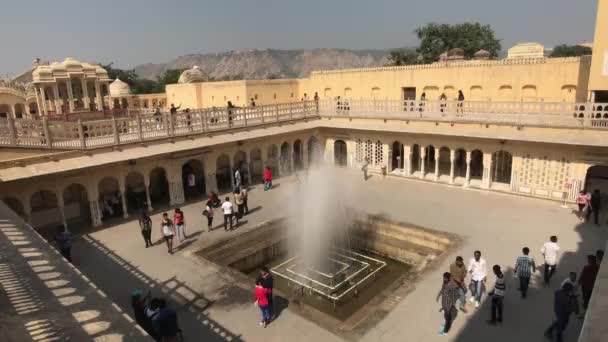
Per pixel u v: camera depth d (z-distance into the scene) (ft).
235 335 28.94
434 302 32.12
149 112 83.41
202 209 56.13
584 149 51.08
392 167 74.38
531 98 64.44
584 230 44.83
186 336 28.89
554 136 51.96
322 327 29.60
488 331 28.32
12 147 50.78
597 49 49.73
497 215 50.49
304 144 76.84
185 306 32.73
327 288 41.45
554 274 35.70
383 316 30.48
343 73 87.81
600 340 8.09
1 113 107.34
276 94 92.43
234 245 46.01
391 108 69.21
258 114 67.97
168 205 58.08
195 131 58.23
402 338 27.91
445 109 62.90
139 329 19.19
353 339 27.96
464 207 54.03
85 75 88.58
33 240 29.55
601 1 48.80
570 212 50.57
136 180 61.16
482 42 173.99
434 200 57.52
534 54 80.94
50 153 46.09
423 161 67.72
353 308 37.93
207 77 111.34
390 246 48.78
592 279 28.17
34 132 49.06
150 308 26.66
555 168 54.19
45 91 84.48
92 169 48.70
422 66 75.46
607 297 10.27
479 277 30.71
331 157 79.82
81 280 23.80
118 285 36.06
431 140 65.67
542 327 28.60
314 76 93.56
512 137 55.01
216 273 38.04
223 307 32.50
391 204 56.29
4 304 20.47
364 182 68.44
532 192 56.75
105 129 50.26
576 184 52.49
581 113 53.11
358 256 50.72
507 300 32.07
